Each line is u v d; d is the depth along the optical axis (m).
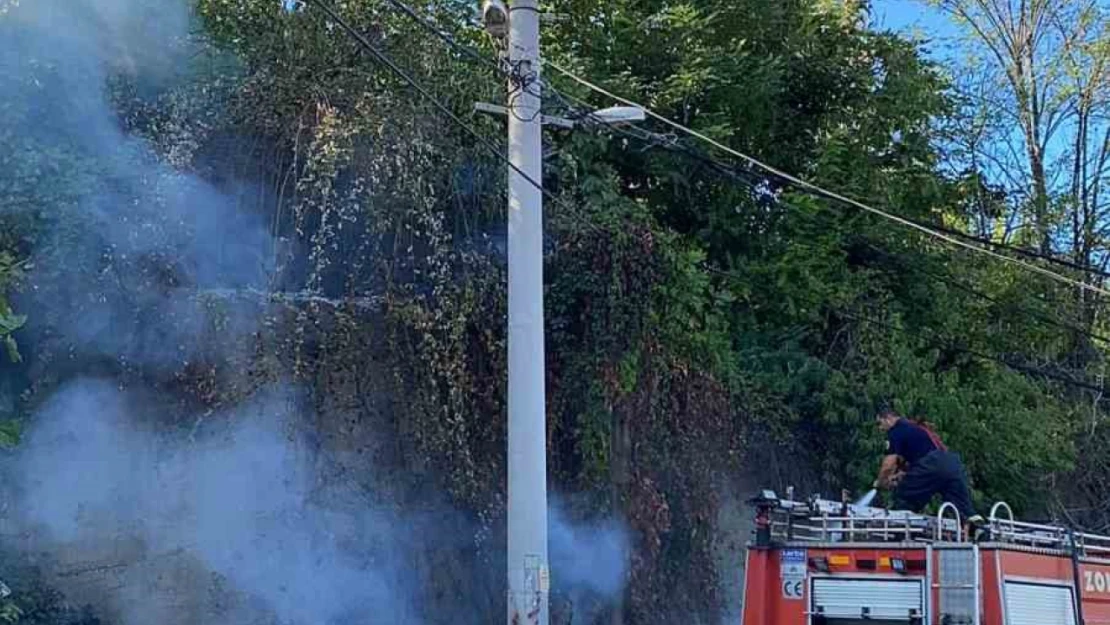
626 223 12.60
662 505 12.40
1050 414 19.58
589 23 17.72
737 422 14.78
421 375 11.32
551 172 12.97
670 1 18.11
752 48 18.50
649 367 12.55
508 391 10.07
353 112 11.32
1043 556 8.61
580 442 12.15
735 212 17.62
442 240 11.35
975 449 17.25
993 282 20.66
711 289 14.77
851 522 9.03
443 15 13.12
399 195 11.13
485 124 12.09
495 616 11.62
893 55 19.39
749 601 9.20
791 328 16.78
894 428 10.62
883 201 18.00
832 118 18.70
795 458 15.83
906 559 8.59
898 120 19.11
